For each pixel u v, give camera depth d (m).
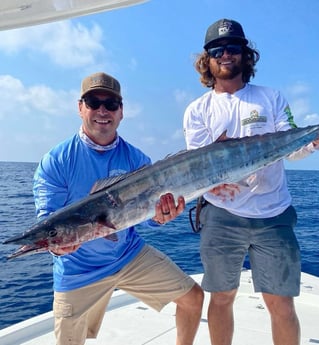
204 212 1.46
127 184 1.21
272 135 1.31
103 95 1.35
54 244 1.17
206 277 1.42
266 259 1.37
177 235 6.32
